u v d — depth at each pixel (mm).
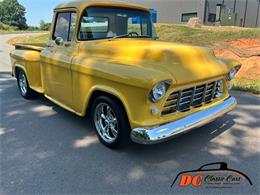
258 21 32062
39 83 5691
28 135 4277
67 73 4309
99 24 4379
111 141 3773
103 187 3004
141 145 3926
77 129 4500
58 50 4637
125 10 4668
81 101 4121
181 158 3594
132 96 3215
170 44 4020
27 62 5609
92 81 3770
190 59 3680
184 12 28234
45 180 3119
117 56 3766
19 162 3486
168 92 3213
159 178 3170
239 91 6777
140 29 4969
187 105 3562
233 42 12453
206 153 3717
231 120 4844
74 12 4266
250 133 4320
